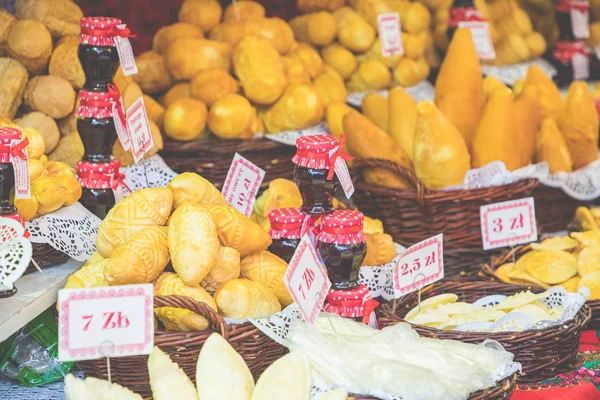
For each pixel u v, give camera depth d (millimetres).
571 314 1968
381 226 2420
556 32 3916
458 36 2809
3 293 1739
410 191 2527
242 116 2607
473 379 1630
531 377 1909
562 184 2842
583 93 2945
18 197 1811
